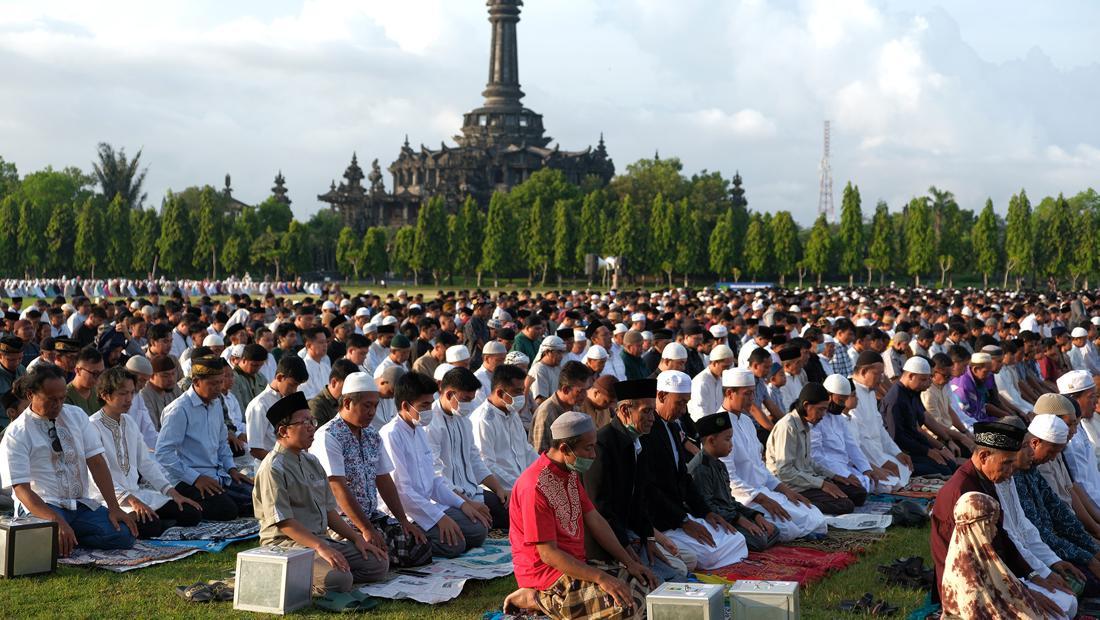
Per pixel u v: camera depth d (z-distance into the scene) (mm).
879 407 17812
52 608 9977
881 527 13594
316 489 10859
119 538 12266
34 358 22016
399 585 10898
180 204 143125
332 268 175625
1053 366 25156
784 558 12102
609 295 49438
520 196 170500
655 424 11594
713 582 10898
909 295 56656
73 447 12289
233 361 18234
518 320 29891
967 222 179375
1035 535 10023
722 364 16969
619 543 9680
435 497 12688
